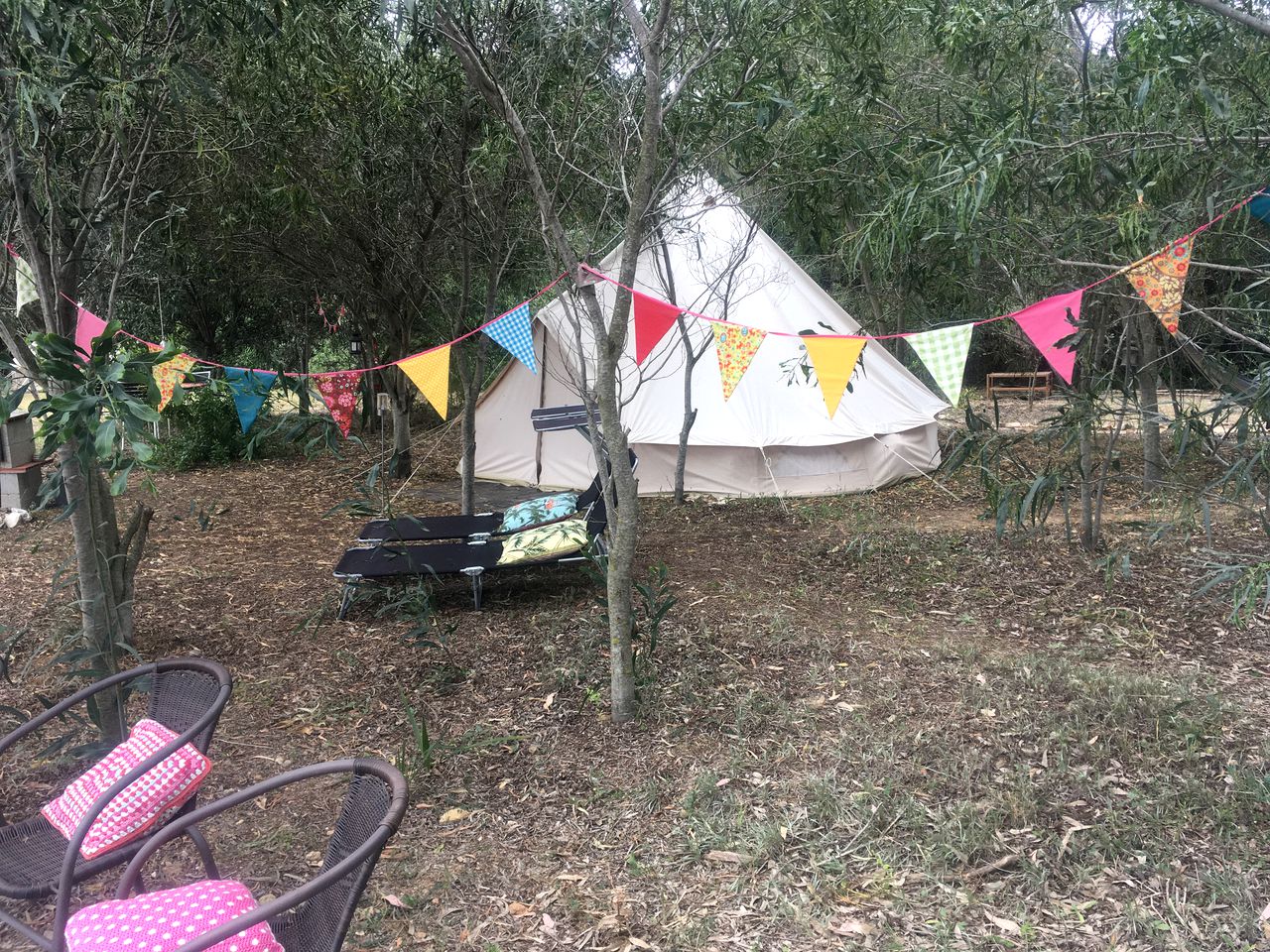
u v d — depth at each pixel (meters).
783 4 4.25
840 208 6.50
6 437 7.92
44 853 2.33
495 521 6.38
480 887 2.90
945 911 2.69
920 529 7.42
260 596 5.86
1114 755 3.59
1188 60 3.80
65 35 3.03
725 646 4.82
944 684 4.32
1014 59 5.27
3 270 3.45
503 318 4.52
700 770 3.58
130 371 2.26
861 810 3.22
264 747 3.85
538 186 3.61
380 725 4.04
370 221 7.67
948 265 5.55
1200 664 4.54
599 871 2.97
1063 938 2.58
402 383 10.49
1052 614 5.38
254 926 2.00
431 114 6.38
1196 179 4.34
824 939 2.60
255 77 5.71
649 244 5.44
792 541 7.17
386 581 5.61
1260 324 4.12
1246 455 3.53
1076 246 4.52
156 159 5.38
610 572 3.93
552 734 3.91
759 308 8.83
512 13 4.42
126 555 3.90
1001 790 3.34
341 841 2.08
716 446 8.85
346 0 5.04
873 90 5.34
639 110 4.41
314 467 11.09
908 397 9.86
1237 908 2.63
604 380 3.71
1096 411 4.23
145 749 2.51
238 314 14.64
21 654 4.75
